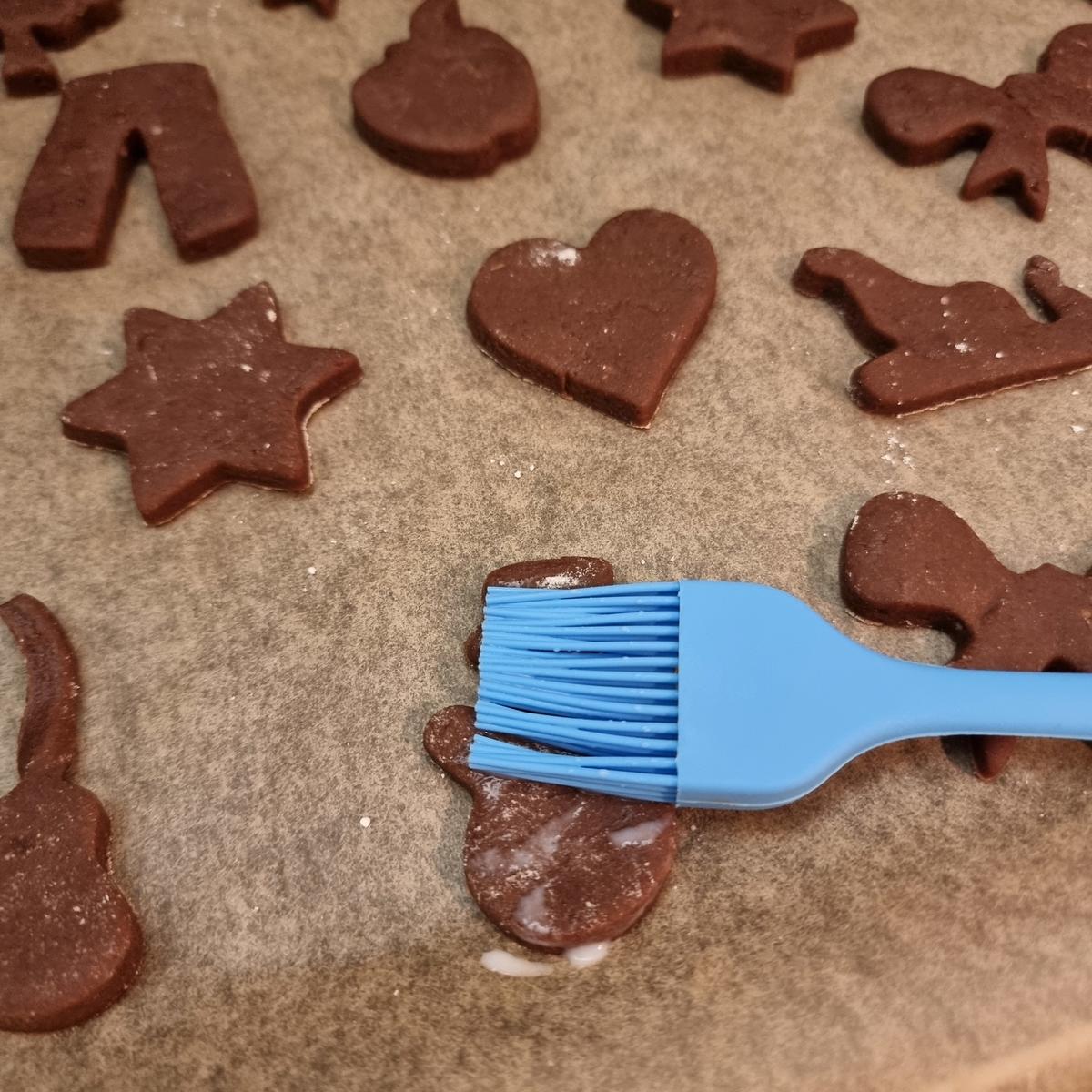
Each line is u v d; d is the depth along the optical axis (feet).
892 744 0.64
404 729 0.65
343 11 0.89
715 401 0.74
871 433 0.73
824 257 0.76
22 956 0.57
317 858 0.62
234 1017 0.58
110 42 0.87
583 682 0.62
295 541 0.70
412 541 0.70
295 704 0.65
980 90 0.83
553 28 0.89
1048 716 0.59
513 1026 0.58
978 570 0.66
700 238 0.76
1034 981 0.59
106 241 0.78
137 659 0.66
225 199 0.78
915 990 0.58
